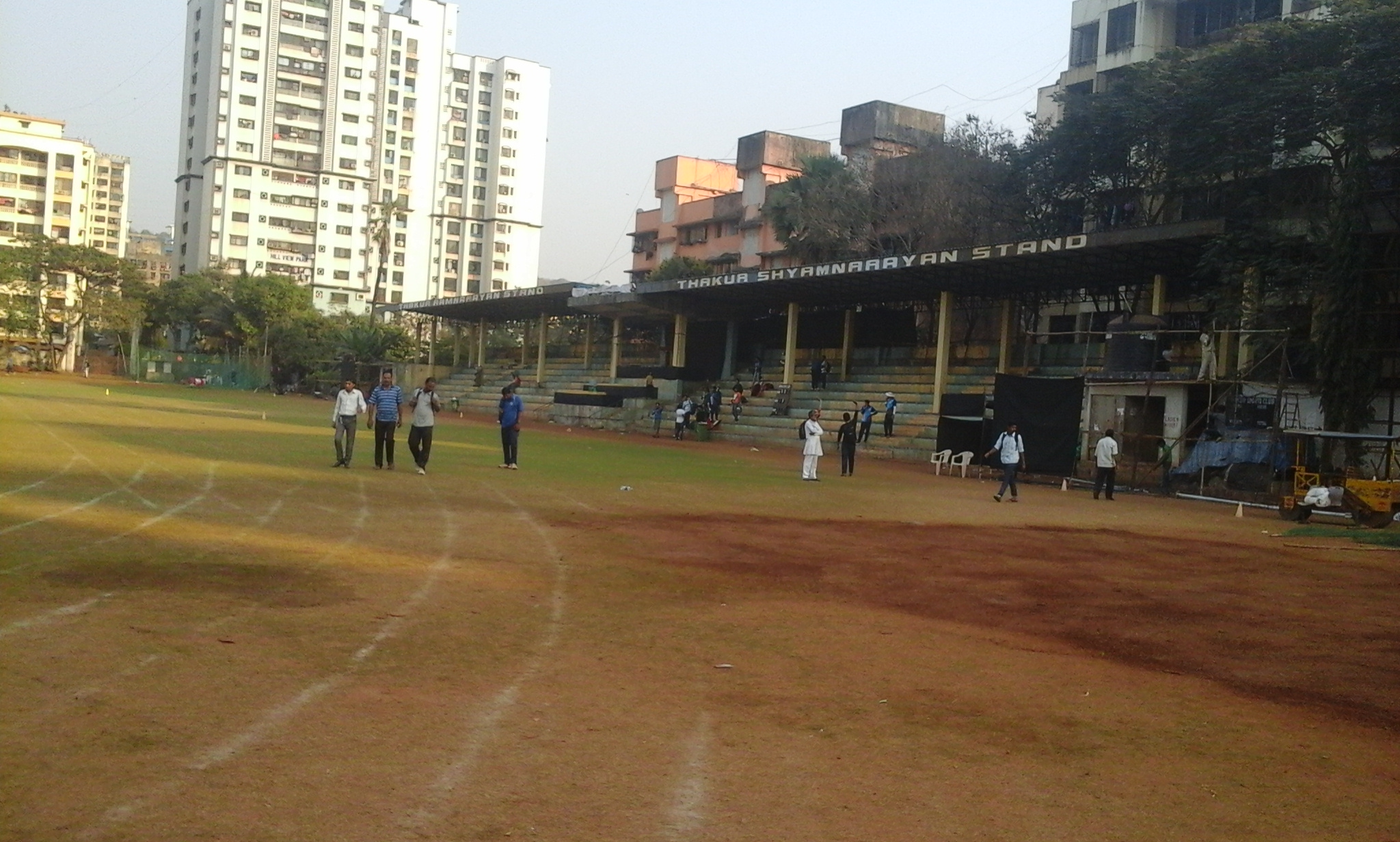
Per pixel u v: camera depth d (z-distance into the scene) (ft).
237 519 41.98
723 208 269.44
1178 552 49.83
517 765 16.87
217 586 28.86
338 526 42.06
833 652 26.00
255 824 13.99
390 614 27.14
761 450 128.77
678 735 18.90
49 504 42.24
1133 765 18.54
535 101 437.17
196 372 264.52
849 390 152.56
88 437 78.07
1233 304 103.04
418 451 67.87
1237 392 95.45
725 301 169.58
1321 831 15.89
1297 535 59.21
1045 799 16.63
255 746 16.88
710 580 35.50
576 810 15.19
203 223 373.20
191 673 20.62
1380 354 100.22
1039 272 125.49
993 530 55.06
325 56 386.11
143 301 292.81
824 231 185.26
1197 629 31.40
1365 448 86.22
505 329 251.19
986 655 26.58
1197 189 127.24
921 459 118.62
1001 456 75.31
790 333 158.71
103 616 24.53
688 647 25.81
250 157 374.22
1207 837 15.43
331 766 16.26
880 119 221.05
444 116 419.74
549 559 37.78
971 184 166.09
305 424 117.50
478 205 429.79
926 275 132.26
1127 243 106.63
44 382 208.44
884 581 37.40
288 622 25.48
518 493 59.98
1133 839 15.19
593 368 211.61
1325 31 104.73
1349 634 31.42
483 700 20.30
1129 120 130.31
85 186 388.57
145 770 15.61
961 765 18.04
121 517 40.16
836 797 16.25
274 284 275.80
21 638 22.29
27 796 14.40
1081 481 94.48
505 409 76.64
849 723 20.16
